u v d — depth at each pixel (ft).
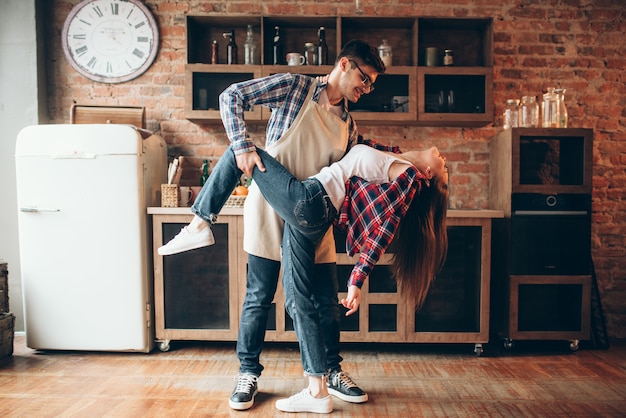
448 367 8.65
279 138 6.33
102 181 9.05
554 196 9.55
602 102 11.13
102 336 9.18
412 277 6.78
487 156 11.14
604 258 11.18
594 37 11.09
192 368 8.54
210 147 11.18
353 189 6.21
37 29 10.66
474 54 11.11
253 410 6.77
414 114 10.21
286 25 10.94
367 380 7.98
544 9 11.09
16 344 9.89
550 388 7.64
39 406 6.87
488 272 9.26
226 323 9.40
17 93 10.63
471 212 9.25
